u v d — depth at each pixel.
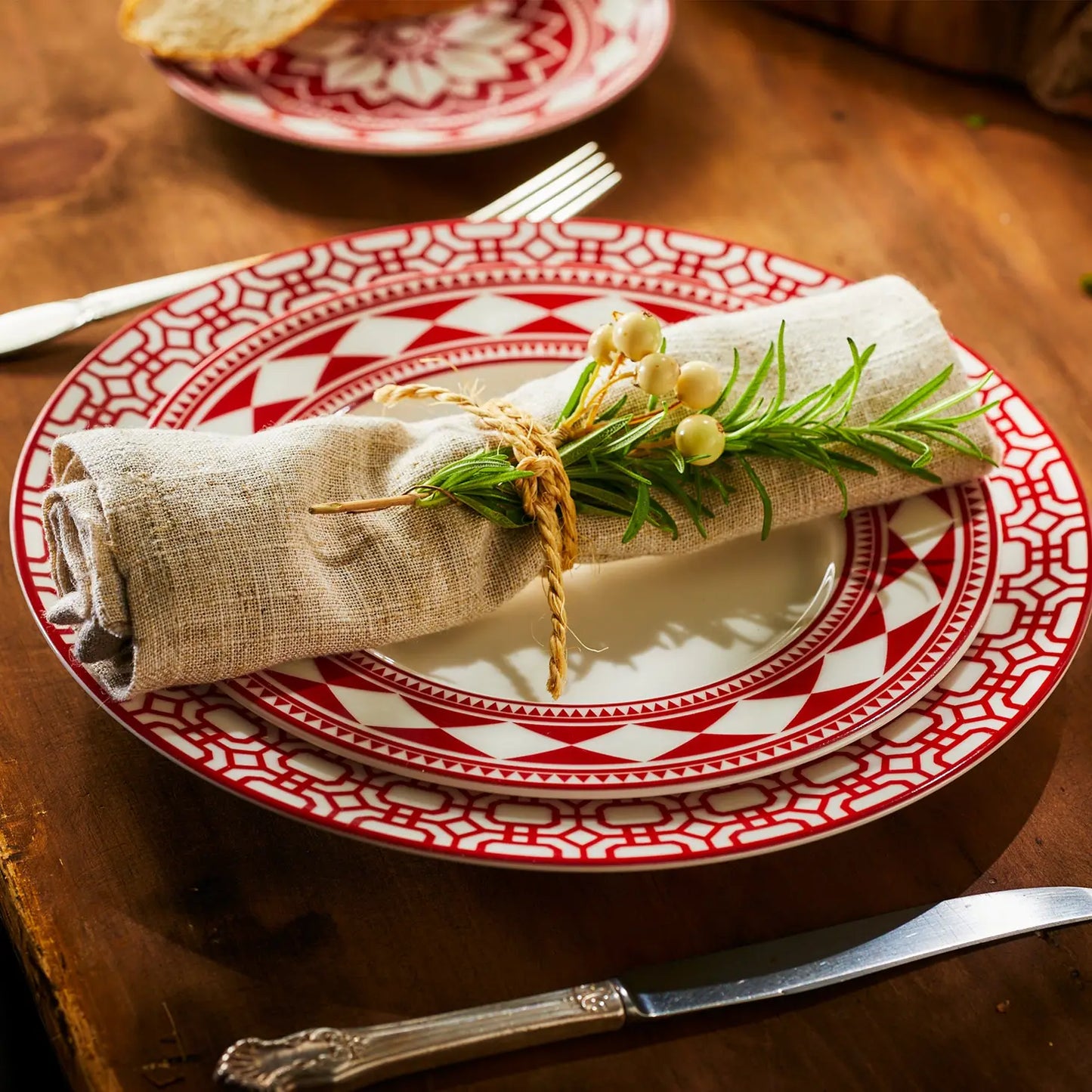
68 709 0.61
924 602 0.63
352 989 0.56
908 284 0.68
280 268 0.70
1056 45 0.82
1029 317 0.75
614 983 0.56
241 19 0.78
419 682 0.60
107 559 0.58
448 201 0.77
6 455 0.67
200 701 0.59
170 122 0.79
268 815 0.59
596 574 0.64
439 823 0.57
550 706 0.60
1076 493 0.66
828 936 0.57
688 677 0.62
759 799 0.58
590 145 0.78
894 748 0.59
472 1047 0.55
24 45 0.83
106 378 0.66
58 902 0.57
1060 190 0.80
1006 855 0.59
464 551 0.61
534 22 0.83
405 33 0.81
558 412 0.63
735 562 0.65
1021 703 0.60
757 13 0.88
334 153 0.79
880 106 0.84
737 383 0.65
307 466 0.60
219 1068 0.54
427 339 0.69
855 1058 0.56
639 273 0.72
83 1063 0.55
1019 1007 0.57
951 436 0.65
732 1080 0.55
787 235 0.77
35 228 0.74
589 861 0.56
